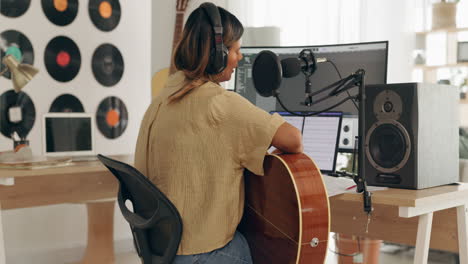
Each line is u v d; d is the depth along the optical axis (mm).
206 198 1446
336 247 2789
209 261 1452
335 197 1662
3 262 2207
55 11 3639
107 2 3893
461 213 1793
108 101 3918
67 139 3525
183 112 1474
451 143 1898
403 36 3951
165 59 5180
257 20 4727
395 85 1764
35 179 2750
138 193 1533
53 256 3377
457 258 3295
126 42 4012
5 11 3428
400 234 2238
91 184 2934
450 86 1891
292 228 1470
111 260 3318
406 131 1737
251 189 1613
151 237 1542
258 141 1434
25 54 3514
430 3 3896
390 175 1777
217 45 1490
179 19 4691
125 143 4027
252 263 1587
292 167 1483
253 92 2416
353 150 2168
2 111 3438
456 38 3824
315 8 4414
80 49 3768
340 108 2219
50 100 3629
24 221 3408
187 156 1450
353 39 4203
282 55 2371
